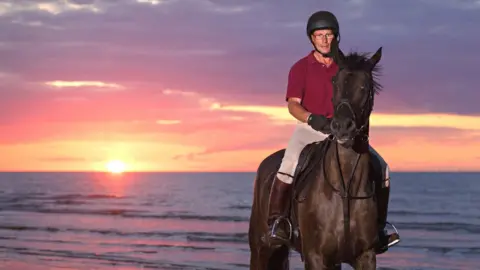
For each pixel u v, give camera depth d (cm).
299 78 766
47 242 2772
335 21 756
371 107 679
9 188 9062
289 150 779
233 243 2747
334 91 678
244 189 8419
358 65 673
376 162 745
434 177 14075
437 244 2702
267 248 855
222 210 4834
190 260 2247
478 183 9406
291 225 771
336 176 705
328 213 708
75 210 4778
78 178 16388
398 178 13100
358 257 716
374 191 712
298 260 2070
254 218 866
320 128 718
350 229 702
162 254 2398
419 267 2125
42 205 5325
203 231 3256
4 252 2458
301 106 748
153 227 3484
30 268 2059
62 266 2095
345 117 650
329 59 762
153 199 6219
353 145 690
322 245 714
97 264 2138
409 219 3925
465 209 4688
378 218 746
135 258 2288
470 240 2850
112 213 4488
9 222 3759
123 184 10919
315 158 749
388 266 2136
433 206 4994
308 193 729
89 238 2923
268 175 836
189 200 6088
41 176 19288
